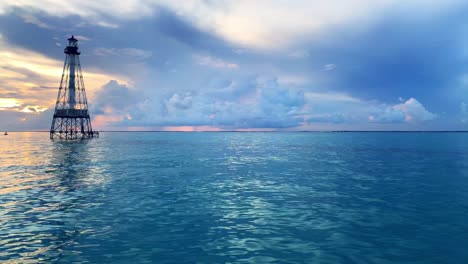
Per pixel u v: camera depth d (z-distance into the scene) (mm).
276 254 9500
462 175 26516
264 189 20500
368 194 18609
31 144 89875
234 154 53906
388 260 8992
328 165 35438
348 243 10383
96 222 13008
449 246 10055
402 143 96062
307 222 12836
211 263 8867
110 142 103562
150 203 16484
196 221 13109
